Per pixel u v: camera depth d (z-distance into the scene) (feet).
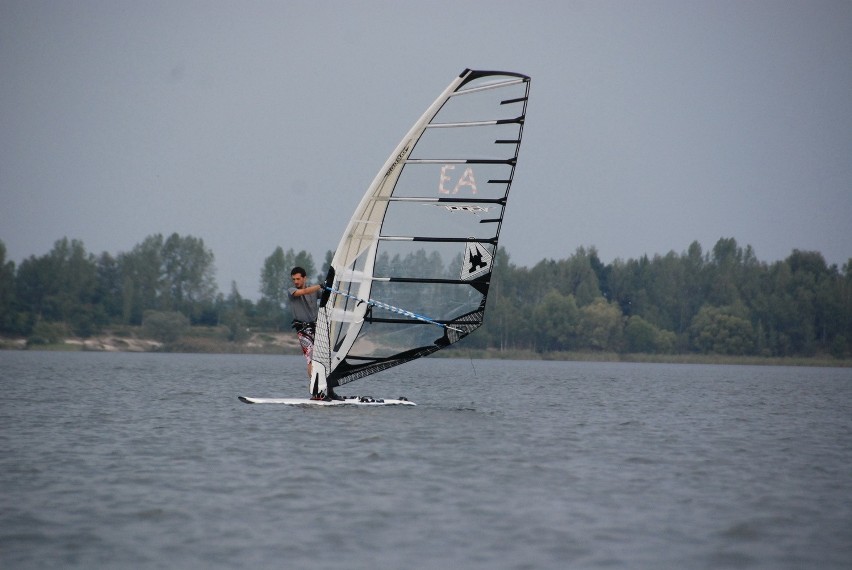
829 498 131.03
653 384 461.78
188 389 329.93
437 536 107.86
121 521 112.98
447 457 157.99
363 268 212.64
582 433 199.31
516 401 296.30
